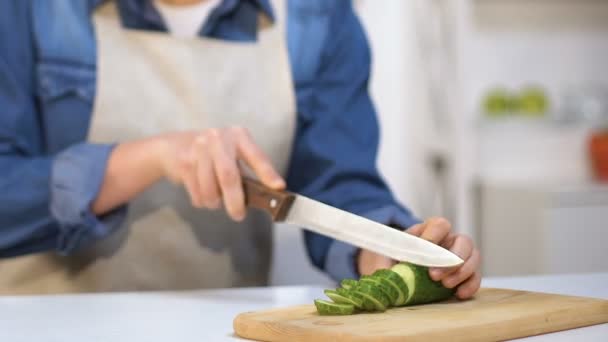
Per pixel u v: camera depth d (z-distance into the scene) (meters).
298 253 1.87
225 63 1.40
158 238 1.37
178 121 1.38
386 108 2.37
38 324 0.95
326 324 0.81
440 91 2.42
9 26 1.30
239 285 1.45
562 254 2.63
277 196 1.04
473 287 0.97
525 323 0.84
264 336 0.84
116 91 1.35
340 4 1.46
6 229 1.21
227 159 1.06
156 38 1.37
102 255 1.35
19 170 1.21
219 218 1.41
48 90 1.33
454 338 0.79
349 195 1.31
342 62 1.45
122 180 1.19
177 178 1.13
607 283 1.18
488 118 3.03
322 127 1.40
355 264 1.18
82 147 1.22
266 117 1.41
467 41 2.46
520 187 2.77
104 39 1.36
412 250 0.94
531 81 3.14
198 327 0.93
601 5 3.17
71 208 1.18
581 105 3.15
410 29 2.36
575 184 2.78
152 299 1.11
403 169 2.39
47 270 1.33
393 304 0.92
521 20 3.12
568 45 3.16
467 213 2.48
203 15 1.40
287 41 1.42
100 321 0.96
